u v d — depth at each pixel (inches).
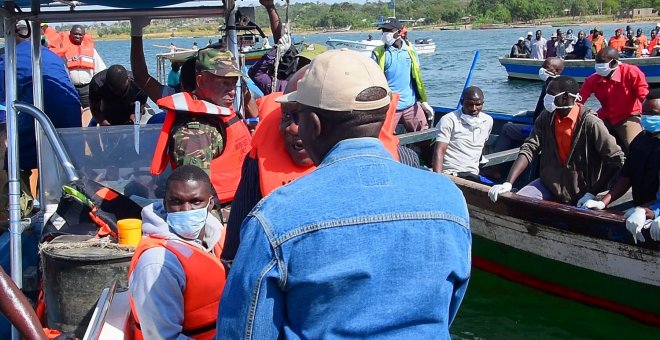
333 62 75.9
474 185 258.8
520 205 241.9
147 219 114.6
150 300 107.1
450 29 4916.3
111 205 152.5
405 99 374.6
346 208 70.1
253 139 106.1
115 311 125.6
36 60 179.6
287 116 101.0
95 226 150.2
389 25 371.6
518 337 229.9
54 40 345.4
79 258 134.3
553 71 332.2
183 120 140.3
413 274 70.8
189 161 137.4
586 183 242.7
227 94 146.0
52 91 191.2
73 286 135.7
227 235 108.7
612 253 225.3
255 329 69.2
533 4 5054.1
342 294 69.4
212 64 142.9
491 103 885.2
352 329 69.4
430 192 74.0
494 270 270.5
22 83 189.2
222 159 141.5
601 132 233.6
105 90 193.8
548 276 251.4
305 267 68.6
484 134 283.9
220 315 72.1
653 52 1014.4
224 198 142.2
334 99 74.5
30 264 169.8
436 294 71.9
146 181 166.9
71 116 196.1
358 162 73.5
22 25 200.8
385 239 70.0
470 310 250.7
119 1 170.2
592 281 237.6
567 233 234.4
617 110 322.7
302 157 101.5
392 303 70.2
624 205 259.8
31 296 165.5
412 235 70.9
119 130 165.8
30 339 88.4
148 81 195.3
